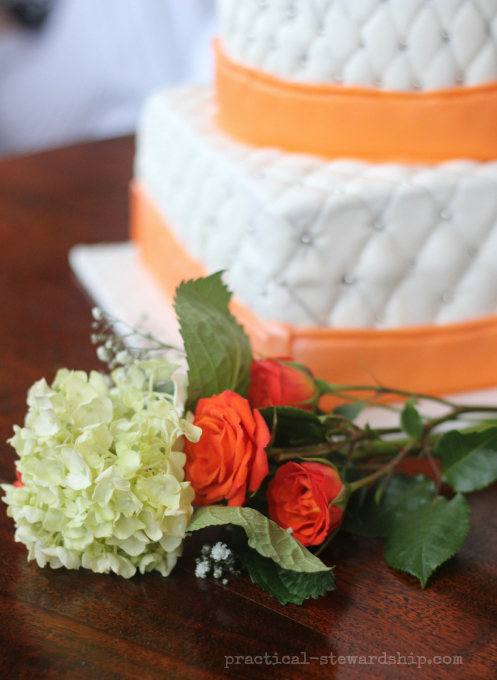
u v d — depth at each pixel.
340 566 0.69
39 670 0.62
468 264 0.79
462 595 0.67
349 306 0.79
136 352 0.74
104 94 2.04
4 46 2.11
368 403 0.73
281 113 0.81
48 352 0.90
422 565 0.66
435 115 0.78
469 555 0.70
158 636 0.64
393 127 0.79
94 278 1.02
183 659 0.63
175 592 0.67
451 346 0.81
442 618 0.65
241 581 0.67
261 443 0.64
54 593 0.66
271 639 0.64
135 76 2.01
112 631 0.64
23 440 0.66
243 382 0.69
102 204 1.29
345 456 0.72
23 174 1.41
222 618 0.65
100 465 0.64
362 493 0.69
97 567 0.66
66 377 0.69
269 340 0.79
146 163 0.99
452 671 0.62
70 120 2.05
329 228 0.77
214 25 1.93
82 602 0.66
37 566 0.68
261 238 0.78
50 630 0.64
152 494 0.64
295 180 0.78
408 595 0.67
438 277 0.79
